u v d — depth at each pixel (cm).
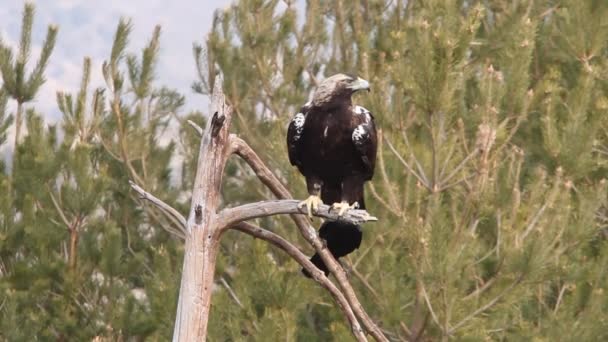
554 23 2011
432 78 1372
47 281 1922
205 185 820
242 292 1497
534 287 1555
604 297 1528
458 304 1395
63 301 1927
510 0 2033
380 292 1572
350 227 903
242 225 845
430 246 1352
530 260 1351
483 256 1488
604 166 1800
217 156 823
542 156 1723
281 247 859
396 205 1491
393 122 1576
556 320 1525
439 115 1438
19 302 1916
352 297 869
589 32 1839
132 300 1912
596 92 1802
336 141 955
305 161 981
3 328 1816
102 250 1969
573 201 1656
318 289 1681
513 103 1498
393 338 1608
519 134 1848
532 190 1420
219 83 823
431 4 1631
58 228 1978
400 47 1474
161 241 2466
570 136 1602
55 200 2028
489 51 1891
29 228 1930
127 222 2423
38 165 1986
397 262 1644
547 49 2036
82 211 1956
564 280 1574
